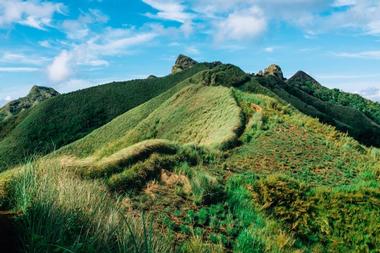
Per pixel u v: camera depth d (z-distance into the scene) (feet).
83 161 43.75
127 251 16.19
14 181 21.34
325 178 68.59
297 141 87.51
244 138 88.94
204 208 38.70
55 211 16.87
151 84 488.44
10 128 430.61
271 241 32.89
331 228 41.52
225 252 29.84
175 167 49.73
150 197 39.58
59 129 394.32
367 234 40.55
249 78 330.95
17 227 15.39
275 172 68.18
